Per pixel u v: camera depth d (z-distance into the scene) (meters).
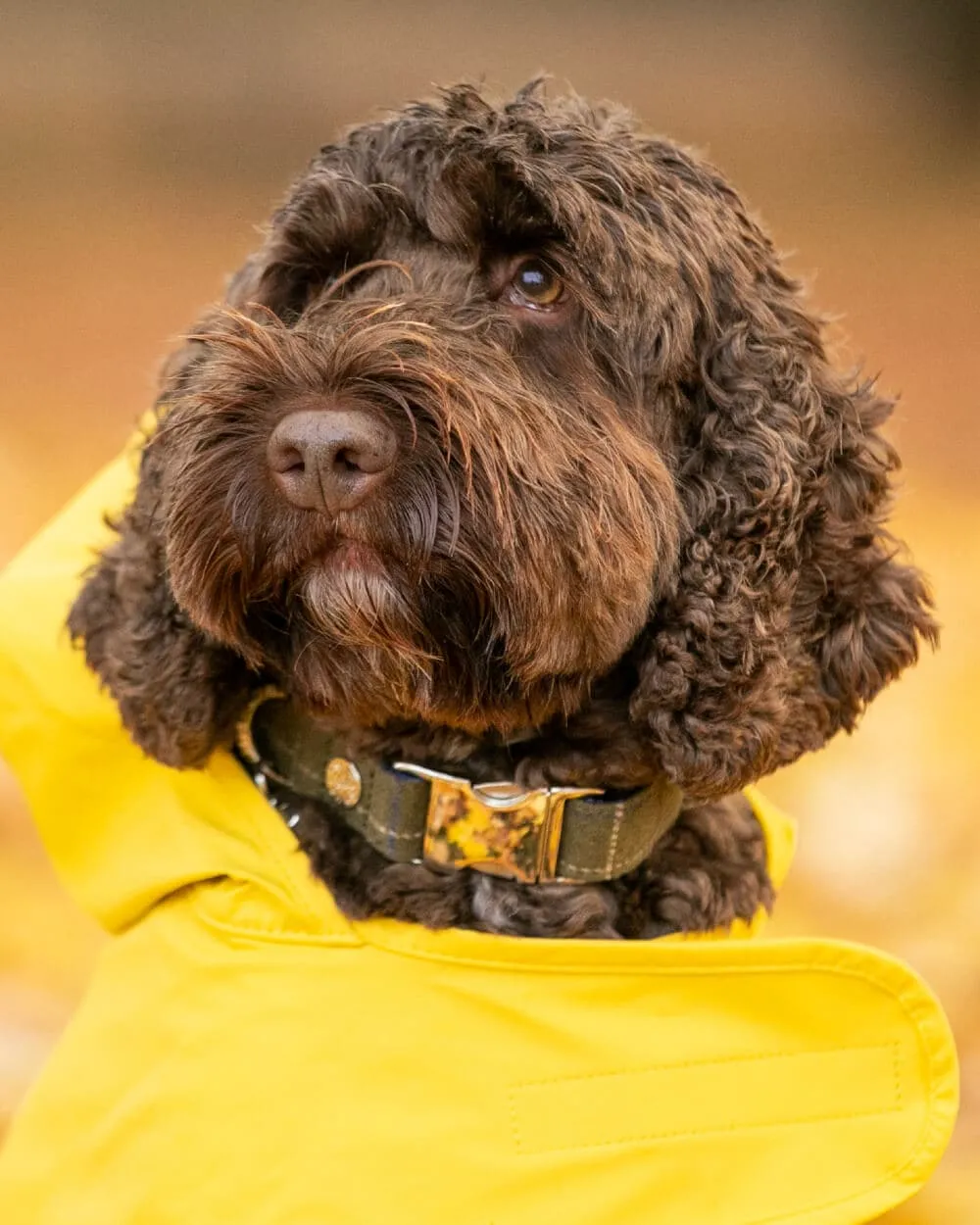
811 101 26.98
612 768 4.28
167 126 24.47
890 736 9.53
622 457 4.14
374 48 26.22
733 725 4.12
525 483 3.86
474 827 4.16
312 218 4.47
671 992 4.02
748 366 4.35
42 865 7.74
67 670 4.64
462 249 4.28
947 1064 4.05
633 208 4.27
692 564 4.19
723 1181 3.95
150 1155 3.91
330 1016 3.92
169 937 4.23
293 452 3.66
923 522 13.26
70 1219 4.00
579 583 3.98
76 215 21.31
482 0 29.56
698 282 4.35
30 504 12.55
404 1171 3.79
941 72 29.27
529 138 4.23
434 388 3.72
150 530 4.31
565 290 4.26
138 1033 4.14
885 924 7.53
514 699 4.07
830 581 4.33
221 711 4.30
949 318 18.67
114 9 29.23
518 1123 3.88
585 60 26.17
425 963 3.99
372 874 4.18
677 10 30.12
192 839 4.29
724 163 23.09
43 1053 6.48
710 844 4.58
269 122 23.72
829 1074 4.06
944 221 22.38
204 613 3.96
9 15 28.89
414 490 3.71
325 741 4.33
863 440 4.52
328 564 3.79
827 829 8.33
